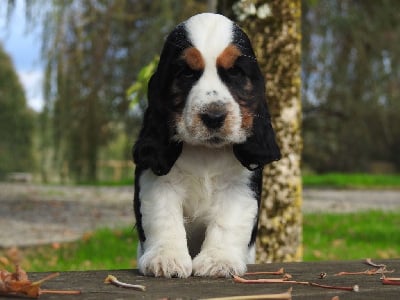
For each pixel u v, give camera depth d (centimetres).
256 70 117
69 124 532
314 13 571
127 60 556
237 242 120
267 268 126
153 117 117
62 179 590
